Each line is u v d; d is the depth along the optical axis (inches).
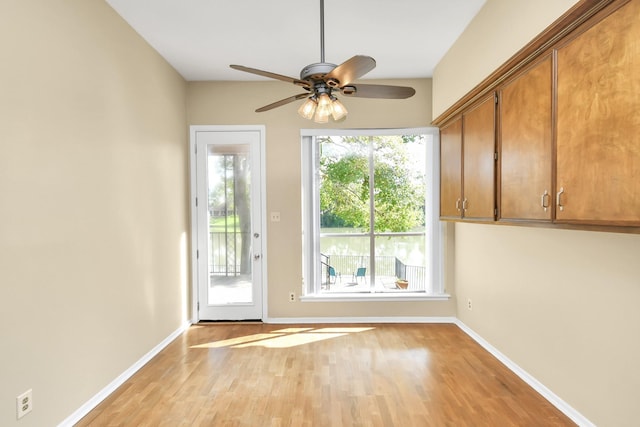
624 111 55.4
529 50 76.7
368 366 120.0
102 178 101.3
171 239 147.6
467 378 111.0
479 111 107.0
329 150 173.8
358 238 173.8
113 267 106.3
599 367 80.0
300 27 120.1
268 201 168.2
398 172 173.5
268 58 143.3
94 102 98.1
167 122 145.1
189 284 167.2
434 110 158.9
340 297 167.2
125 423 89.0
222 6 107.0
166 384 108.7
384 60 147.9
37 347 78.0
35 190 77.8
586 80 63.1
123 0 103.1
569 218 68.1
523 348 109.6
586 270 83.5
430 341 142.8
